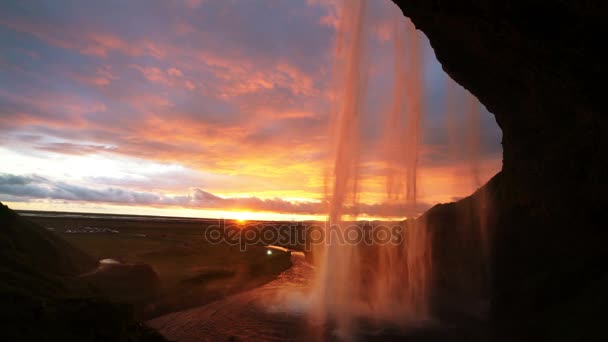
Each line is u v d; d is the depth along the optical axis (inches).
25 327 279.0
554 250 575.2
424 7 470.3
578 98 398.0
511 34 390.6
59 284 408.8
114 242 1610.5
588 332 423.8
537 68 430.9
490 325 587.8
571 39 337.4
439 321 640.4
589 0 289.4
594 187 502.6
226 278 1007.0
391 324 632.4
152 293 700.0
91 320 330.6
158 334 413.7
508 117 675.4
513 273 619.8
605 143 456.4
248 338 556.7
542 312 526.3
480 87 639.1
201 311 695.1
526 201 657.6
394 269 893.8
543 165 602.2
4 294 300.8
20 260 421.4
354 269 922.7
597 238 518.6
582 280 509.4
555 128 569.0
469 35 471.2
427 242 876.6
